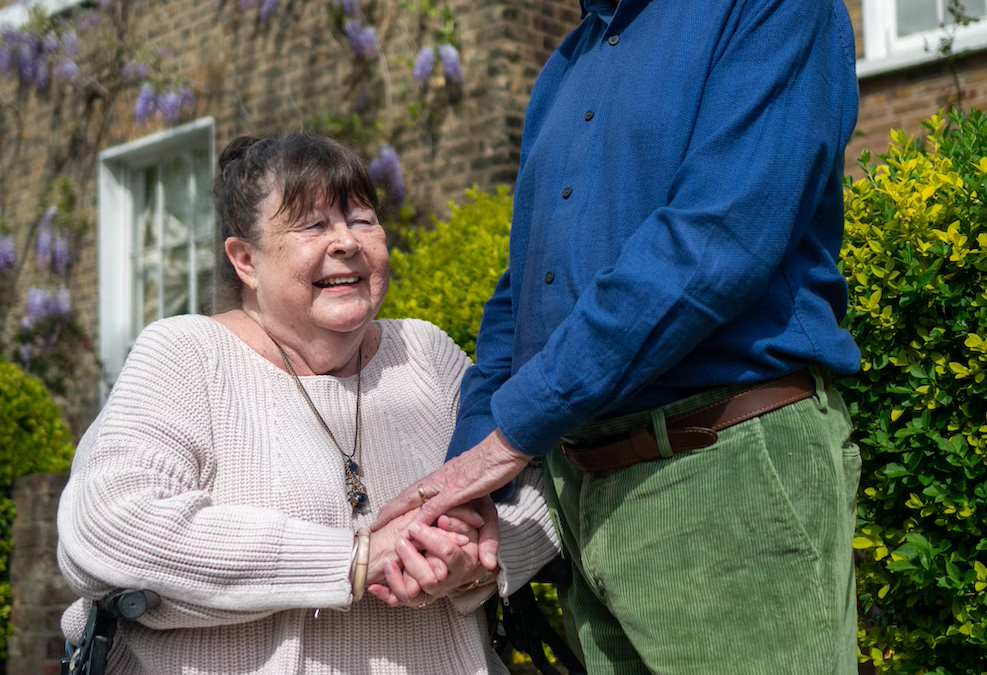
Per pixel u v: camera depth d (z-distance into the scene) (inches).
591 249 68.7
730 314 61.2
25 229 326.6
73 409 313.6
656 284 60.9
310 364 83.0
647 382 62.6
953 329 91.5
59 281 318.7
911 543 91.1
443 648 78.7
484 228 155.9
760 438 64.1
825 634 63.3
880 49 214.5
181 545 69.6
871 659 98.7
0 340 326.6
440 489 71.8
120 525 69.6
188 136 294.7
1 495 189.0
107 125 312.0
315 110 263.4
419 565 72.1
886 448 93.7
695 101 65.3
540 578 83.6
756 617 64.4
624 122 67.8
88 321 314.2
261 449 77.0
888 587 95.5
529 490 82.9
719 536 64.9
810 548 63.3
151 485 71.1
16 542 185.3
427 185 241.0
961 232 94.0
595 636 77.4
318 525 73.6
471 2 236.1
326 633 75.1
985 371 89.2
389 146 246.4
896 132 107.9
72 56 317.7
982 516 89.8
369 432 83.1
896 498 95.9
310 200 79.0
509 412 66.1
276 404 79.7
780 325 65.0
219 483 75.5
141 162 312.8
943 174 96.1
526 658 141.3
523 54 233.5
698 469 65.4
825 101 64.7
